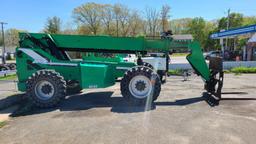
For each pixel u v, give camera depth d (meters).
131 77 6.88
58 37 7.71
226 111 6.06
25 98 7.88
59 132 4.86
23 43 7.65
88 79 7.29
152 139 4.37
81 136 4.61
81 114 6.06
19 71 7.56
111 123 5.29
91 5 54.69
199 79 12.35
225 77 13.38
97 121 5.46
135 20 56.69
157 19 57.66
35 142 4.41
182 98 7.61
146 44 7.63
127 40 7.63
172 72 15.11
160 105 6.79
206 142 4.20
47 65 7.50
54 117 5.89
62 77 6.93
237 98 7.39
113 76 7.66
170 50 7.66
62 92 6.84
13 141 4.50
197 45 7.64
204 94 8.12
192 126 5.00
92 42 7.69
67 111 6.39
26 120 5.75
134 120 5.45
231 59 30.67
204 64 7.72
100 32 55.62
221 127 4.91
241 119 5.40
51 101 6.78
